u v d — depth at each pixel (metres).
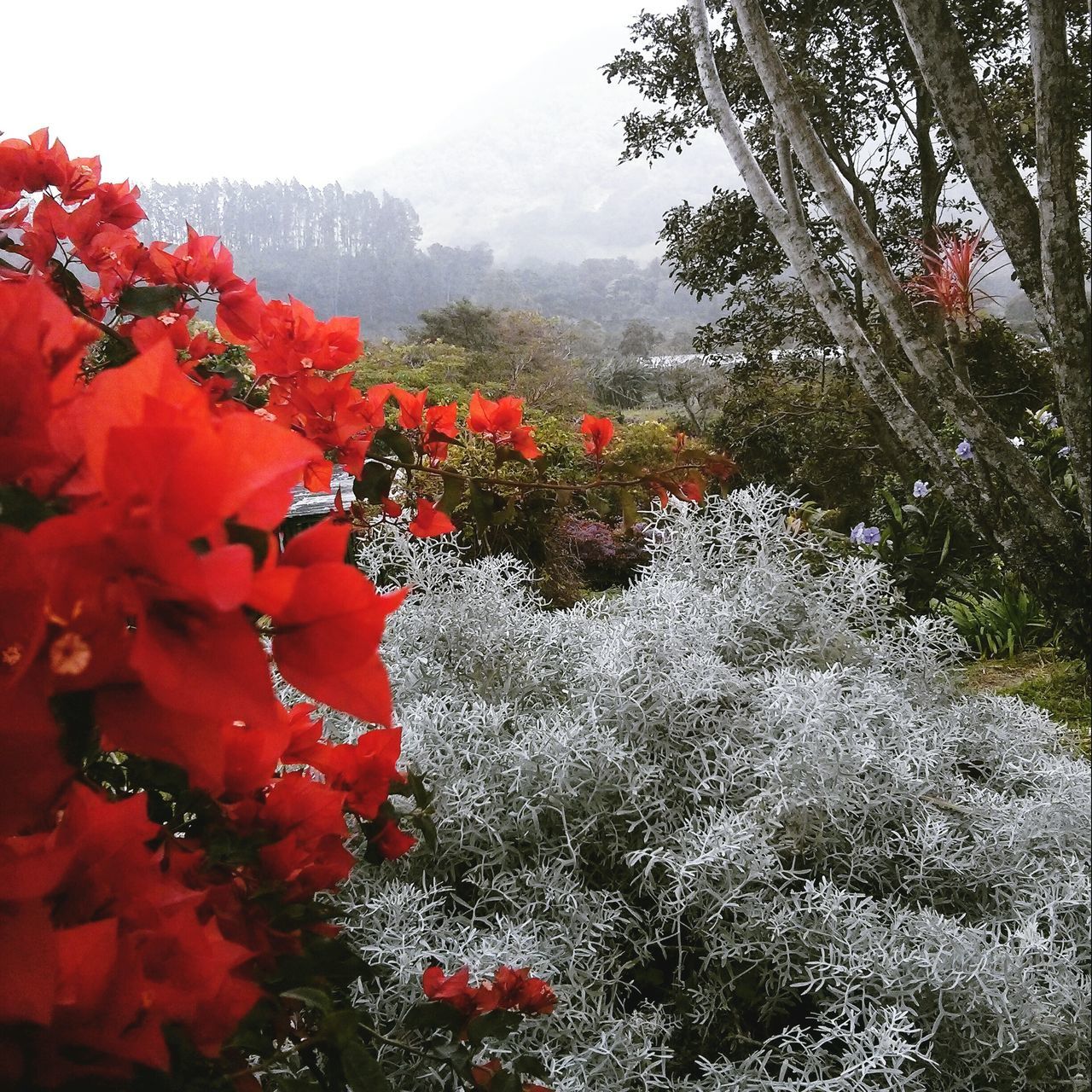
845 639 2.27
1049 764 1.97
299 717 0.82
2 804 0.35
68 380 0.40
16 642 0.31
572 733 1.70
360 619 0.35
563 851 1.66
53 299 0.40
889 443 9.46
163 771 0.63
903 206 10.11
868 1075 1.37
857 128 9.54
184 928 0.44
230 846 0.65
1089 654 2.90
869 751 1.73
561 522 6.15
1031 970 1.47
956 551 5.00
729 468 1.29
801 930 1.49
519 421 1.24
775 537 2.44
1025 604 4.33
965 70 2.43
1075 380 2.46
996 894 1.71
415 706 1.81
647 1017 1.46
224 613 0.31
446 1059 0.77
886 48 8.91
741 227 9.70
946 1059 1.48
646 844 1.64
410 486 1.23
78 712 0.34
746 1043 1.51
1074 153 2.32
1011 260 2.58
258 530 0.32
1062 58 2.27
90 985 0.39
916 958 1.45
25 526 0.34
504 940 1.41
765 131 8.80
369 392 1.09
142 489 0.30
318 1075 0.72
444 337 27.62
